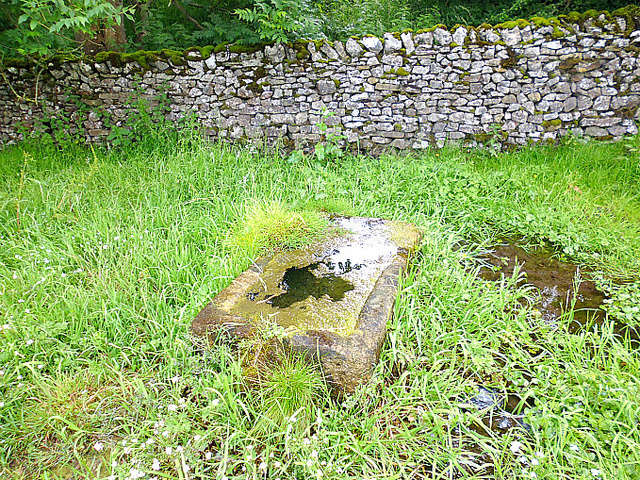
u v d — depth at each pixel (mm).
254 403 2143
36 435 2014
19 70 5711
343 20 7398
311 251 3197
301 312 2436
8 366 2246
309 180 4570
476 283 3205
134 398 2135
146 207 3951
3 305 2588
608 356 2396
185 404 2018
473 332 2711
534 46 5184
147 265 3154
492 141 5398
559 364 2428
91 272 2994
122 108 5801
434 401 2184
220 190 4414
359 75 5504
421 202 4469
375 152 5723
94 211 3801
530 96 5336
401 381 2260
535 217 4070
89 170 4539
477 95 5422
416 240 3398
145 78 5695
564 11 7398
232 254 3162
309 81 5566
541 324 2768
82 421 2057
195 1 6730
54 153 5512
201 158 4934
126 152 5566
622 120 5211
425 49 5352
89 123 5832
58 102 5809
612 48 5074
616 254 3555
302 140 5730
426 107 5543
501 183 4633
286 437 1886
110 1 5820
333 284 2729
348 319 2354
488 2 8625
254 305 2533
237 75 5617
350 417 2059
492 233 4078
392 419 2131
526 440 1990
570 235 3805
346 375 2139
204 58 5590
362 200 4402
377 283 2709
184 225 3723
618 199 4184
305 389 2090
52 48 6125
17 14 6012
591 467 1830
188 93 5738
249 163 5113
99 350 2479
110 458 1875
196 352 2406
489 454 1978
